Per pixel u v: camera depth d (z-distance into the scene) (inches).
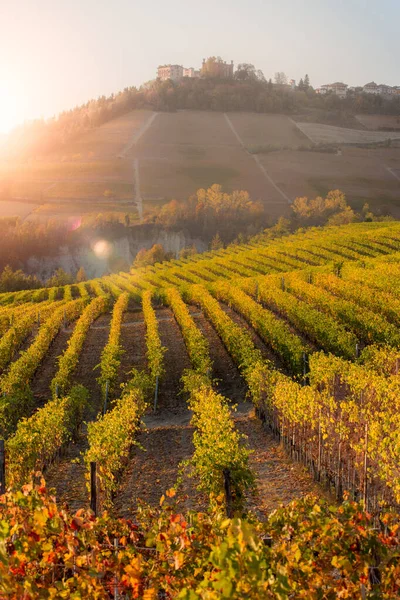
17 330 1440.7
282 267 2346.2
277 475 570.9
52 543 234.8
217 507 362.0
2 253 4571.9
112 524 259.8
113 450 546.3
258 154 7549.2
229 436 487.8
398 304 1266.0
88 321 1595.7
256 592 187.2
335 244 2659.9
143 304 1908.2
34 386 1128.2
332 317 1326.3
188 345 1248.2
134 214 5846.5
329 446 518.0
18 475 529.3
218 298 1879.9
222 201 5590.6
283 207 5846.5
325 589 222.1
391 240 2571.4
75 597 217.0
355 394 725.3
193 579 223.8
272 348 1202.0
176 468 616.4
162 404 992.9
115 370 1011.9
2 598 208.2
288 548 227.0
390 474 404.8
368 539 221.6
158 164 7480.3
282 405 664.4
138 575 222.2
